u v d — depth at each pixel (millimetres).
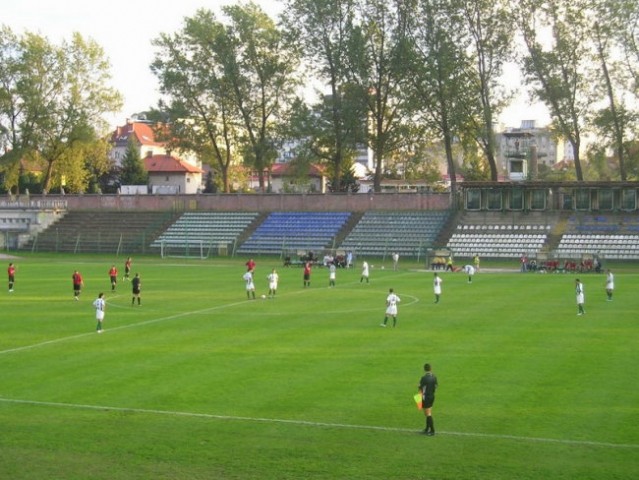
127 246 103812
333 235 98125
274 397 26812
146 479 19547
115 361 32969
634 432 22469
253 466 20344
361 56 96500
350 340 37438
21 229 110812
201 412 25188
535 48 94688
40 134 117562
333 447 21734
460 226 94875
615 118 93188
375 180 105688
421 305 50219
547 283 63625
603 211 92188
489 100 96812
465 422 23766
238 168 146375
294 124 101250
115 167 155625
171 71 109625
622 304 49500
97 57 119312
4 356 34219
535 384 28000
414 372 30266
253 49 108812
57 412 25375
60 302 53125
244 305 51094
